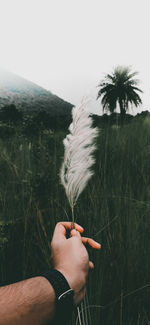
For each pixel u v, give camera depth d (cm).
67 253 63
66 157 83
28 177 194
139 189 187
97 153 236
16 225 147
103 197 159
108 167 218
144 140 351
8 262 129
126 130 409
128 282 114
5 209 163
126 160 242
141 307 110
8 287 50
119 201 154
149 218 146
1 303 46
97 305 102
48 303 49
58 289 50
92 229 139
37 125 518
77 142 82
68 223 83
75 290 55
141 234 136
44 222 154
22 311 46
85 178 82
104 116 360
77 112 82
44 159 237
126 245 126
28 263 127
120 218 143
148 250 128
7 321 45
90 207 157
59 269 57
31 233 144
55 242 70
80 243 66
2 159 247
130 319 107
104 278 116
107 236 132
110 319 103
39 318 47
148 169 228
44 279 51
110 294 114
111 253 124
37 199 169
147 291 112
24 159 244
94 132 82
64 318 52
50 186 174
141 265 121
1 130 471
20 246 135
